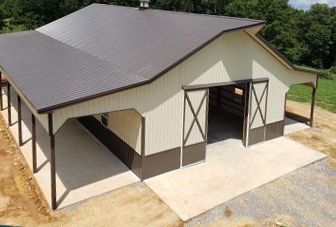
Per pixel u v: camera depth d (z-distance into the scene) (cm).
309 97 2530
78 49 1628
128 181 1133
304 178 1216
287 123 1825
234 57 1303
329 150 1472
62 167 1205
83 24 2052
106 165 1232
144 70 1126
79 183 1105
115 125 1273
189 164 1255
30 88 1049
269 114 1517
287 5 4972
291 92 2677
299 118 1931
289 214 1001
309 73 1641
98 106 991
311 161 1345
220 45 1242
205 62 1212
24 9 4869
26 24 4778
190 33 1272
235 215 984
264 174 1224
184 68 1157
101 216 950
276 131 1576
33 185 1095
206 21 1348
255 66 1394
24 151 1321
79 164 1231
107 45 1531
